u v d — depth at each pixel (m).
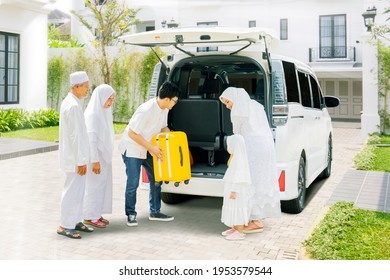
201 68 5.21
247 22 18.34
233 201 4.01
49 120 13.98
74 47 17.84
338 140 12.59
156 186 4.63
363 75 12.34
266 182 4.08
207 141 4.81
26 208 5.13
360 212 4.59
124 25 16.30
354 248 3.60
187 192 4.53
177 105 4.82
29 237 4.08
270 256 3.59
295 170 4.64
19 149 9.31
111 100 4.48
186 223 4.62
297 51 17.94
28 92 14.38
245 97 4.14
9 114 12.84
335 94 18.78
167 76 4.98
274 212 4.21
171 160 4.28
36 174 7.16
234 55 4.59
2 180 6.66
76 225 4.31
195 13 19.12
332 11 17.33
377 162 7.87
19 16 13.84
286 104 4.43
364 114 12.34
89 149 4.19
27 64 14.27
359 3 16.94
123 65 16.05
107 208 4.60
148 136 4.44
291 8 17.84
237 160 3.94
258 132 4.13
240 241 4.00
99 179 4.45
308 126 5.39
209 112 4.68
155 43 4.48
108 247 3.83
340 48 17.39
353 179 6.24
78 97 4.18
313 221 4.64
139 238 4.10
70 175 4.12
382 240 3.77
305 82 5.72
